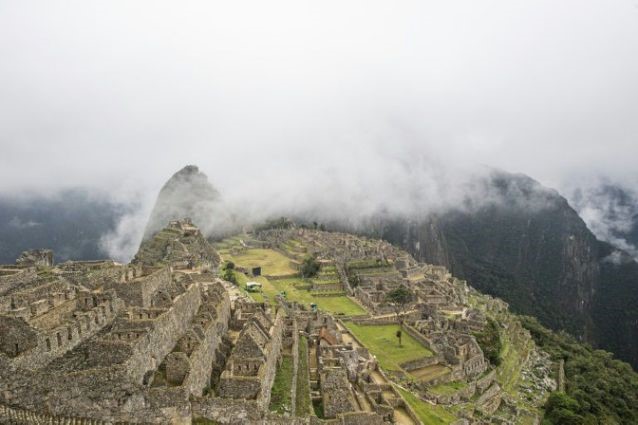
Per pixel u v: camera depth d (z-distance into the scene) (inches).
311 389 3159.5
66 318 2405.3
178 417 2026.3
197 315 2933.1
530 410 5211.6
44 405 1891.0
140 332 2199.8
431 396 4335.6
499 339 6688.0
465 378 5157.5
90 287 2883.9
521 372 6589.6
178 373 2166.6
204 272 4881.9
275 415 2324.1
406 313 6358.3
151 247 6761.8
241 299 4475.9
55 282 3006.9
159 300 2719.0
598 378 7475.4
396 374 4498.0
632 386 7716.5
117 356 2046.0
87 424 1926.7
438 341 5334.6
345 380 3107.8
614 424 6156.5
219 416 2143.2
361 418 2824.8
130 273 3088.1
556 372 7362.2
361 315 6289.4
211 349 2672.2
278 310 4165.8
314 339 4224.9
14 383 1870.1
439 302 7308.1
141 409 1990.7
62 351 2106.3
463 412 4111.7
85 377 1931.6
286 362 3166.8
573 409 5369.1
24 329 1971.0
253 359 2476.6
